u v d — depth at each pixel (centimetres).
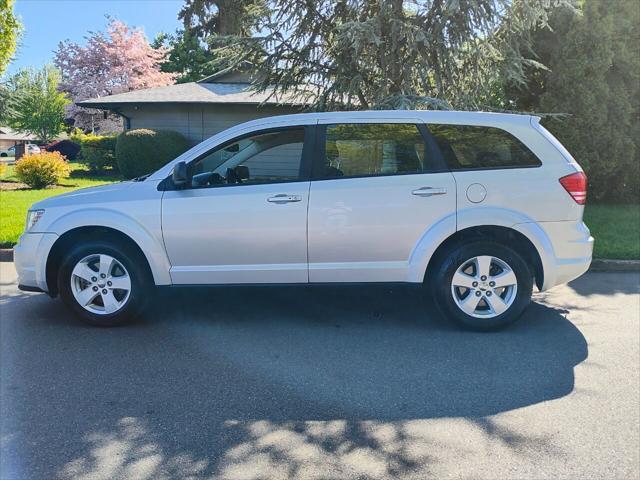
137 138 1584
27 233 507
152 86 3272
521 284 487
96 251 494
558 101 1201
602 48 1141
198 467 286
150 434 318
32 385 382
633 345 465
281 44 900
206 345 462
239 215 481
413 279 486
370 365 421
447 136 493
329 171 489
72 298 500
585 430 324
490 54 881
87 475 278
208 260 490
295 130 498
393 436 318
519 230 480
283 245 484
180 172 472
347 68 881
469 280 489
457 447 306
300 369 413
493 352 448
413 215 479
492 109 944
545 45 1198
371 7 868
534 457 296
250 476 279
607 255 787
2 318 531
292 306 575
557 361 430
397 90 880
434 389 379
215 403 357
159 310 559
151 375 400
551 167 486
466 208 479
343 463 291
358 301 593
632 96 1212
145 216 485
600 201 1285
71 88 3322
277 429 325
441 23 820
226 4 1595
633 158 1230
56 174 1591
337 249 484
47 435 316
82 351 446
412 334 491
